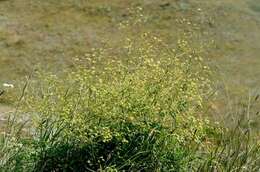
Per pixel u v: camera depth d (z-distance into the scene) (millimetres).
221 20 25750
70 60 22047
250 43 24359
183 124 7238
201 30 24781
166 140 7176
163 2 26781
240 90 19438
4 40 23297
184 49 7766
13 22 24828
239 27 25484
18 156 7113
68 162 7188
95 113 7109
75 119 7062
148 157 7145
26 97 7949
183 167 7203
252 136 8141
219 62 22219
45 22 25062
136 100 7148
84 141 7098
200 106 7633
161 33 24109
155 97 7191
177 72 7359
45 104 7270
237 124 8195
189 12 26203
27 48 22859
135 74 7320
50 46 23125
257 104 17781
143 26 24500
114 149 7176
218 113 9312
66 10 26125
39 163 7129
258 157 7656
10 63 21453
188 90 7316
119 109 7129
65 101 7203
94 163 7207
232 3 27328
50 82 7562
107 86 7203
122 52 20969
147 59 7379
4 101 14023
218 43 23875
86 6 26422
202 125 7500
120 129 7176
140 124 7059
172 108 7180
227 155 7496
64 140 7301
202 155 7598
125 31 23938
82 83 7324
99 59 7750
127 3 26719
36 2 26562
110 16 25672
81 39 23750
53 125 7297
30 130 7977
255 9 27156
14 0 26516
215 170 7359
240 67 22125
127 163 6941
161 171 7156
